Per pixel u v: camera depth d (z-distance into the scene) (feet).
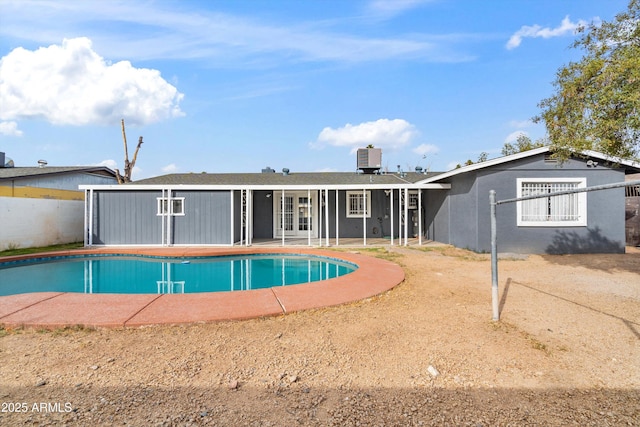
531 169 33.32
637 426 7.14
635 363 10.13
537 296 17.94
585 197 32.94
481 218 33.88
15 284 25.61
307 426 7.16
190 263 33.76
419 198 44.93
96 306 15.48
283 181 52.49
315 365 10.09
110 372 9.55
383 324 13.69
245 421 7.34
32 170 54.44
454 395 8.43
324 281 21.12
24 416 7.42
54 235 44.50
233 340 12.01
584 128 19.75
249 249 37.37
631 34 18.61
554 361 10.27
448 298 17.66
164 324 13.35
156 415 7.52
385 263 28.14
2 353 10.78
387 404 8.04
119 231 41.39
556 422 7.32
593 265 27.14
